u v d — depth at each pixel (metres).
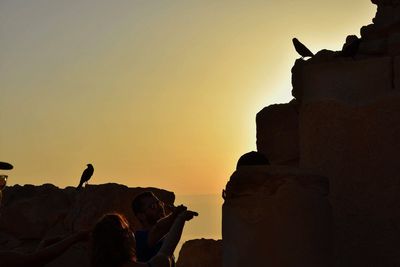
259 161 4.75
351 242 4.89
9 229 8.26
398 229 4.74
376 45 5.40
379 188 4.84
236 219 4.40
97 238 3.31
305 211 4.32
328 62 5.20
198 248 8.44
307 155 5.18
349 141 5.00
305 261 4.26
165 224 4.25
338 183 4.99
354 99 5.04
